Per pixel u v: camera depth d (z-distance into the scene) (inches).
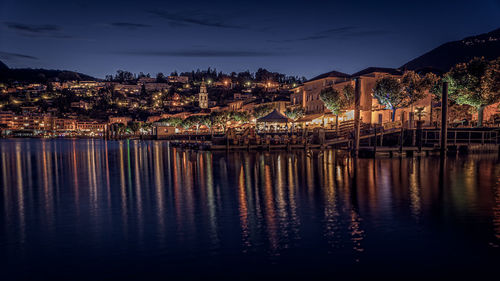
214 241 414.6
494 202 594.6
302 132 2480.3
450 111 2425.0
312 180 864.9
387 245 390.6
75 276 329.1
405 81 2217.0
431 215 512.7
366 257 358.3
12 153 2453.2
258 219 506.9
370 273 323.0
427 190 710.5
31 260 368.5
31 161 1731.1
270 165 1237.1
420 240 405.1
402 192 692.7
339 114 2810.0
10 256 380.8
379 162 1263.5
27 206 634.8
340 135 2253.9
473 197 637.9
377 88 2256.4
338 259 354.3
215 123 4586.6
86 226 493.0
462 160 1306.6
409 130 1772.9
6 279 325.1
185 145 2615.7
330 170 1059.3
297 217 513.3
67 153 2401.6
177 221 507.2
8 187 865.5
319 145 2060.8
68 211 589.3
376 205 581.6
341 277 316.2
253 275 323.0
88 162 1624.0
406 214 520.1
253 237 426.0
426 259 351.9
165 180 939.3
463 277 313.4
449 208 554.6
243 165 1261.1
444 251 371.6
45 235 454.6
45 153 2427.4
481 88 1780.3
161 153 2203.5
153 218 527.8
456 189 718.5
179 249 391.2
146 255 375.9
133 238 434.0
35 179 1020.5
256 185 807.1
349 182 824.9
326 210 552.1
